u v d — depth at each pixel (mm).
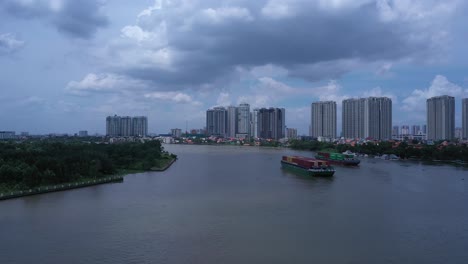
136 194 109438
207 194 110000
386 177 151750
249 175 159625
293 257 57938
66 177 124500
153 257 57719
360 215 83812
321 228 73250
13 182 111250
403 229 73062
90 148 195125
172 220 78750
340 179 145500
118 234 68875
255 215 83375
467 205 94750
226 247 62188
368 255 59000
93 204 94500
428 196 107500
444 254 59625
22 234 68688
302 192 114062
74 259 56875
